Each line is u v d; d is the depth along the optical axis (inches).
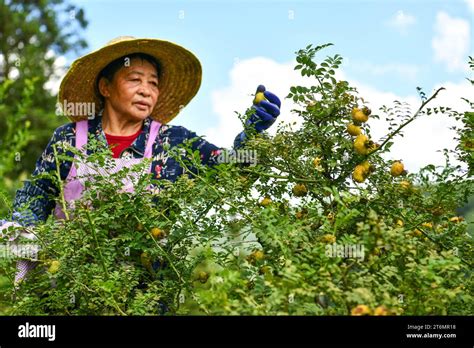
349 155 111.9
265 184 116.0
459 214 123.4
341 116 115.1
